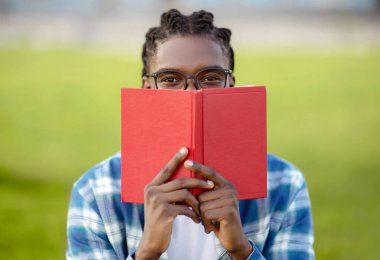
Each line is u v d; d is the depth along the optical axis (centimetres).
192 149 178
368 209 623
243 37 1975
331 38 1967
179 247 204
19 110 1099
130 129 184
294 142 908
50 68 1484
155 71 207
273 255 207
